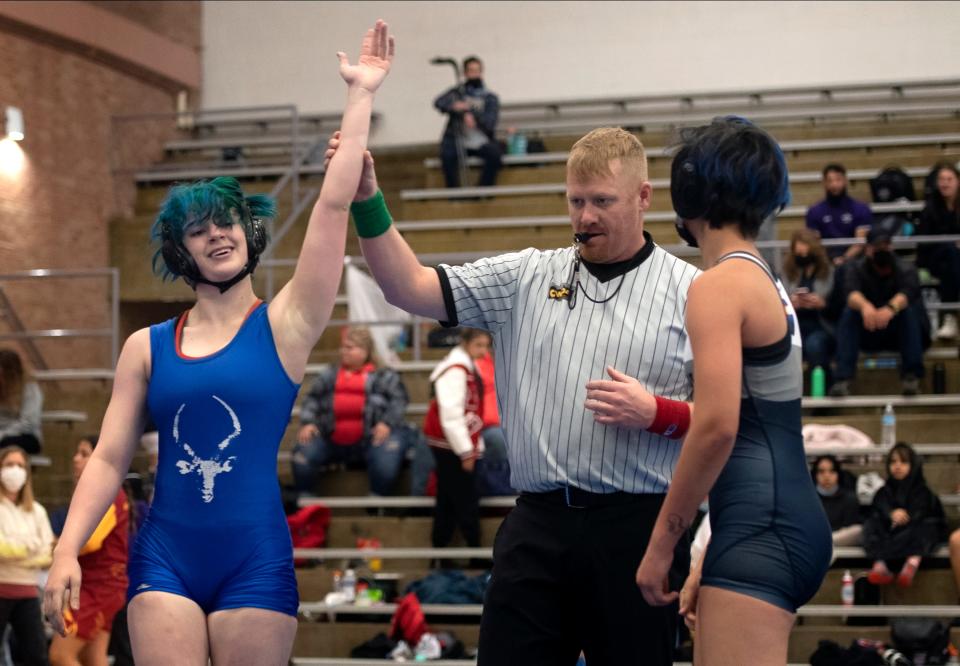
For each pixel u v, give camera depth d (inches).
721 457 117.0
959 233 447.2
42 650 305.9
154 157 663.8
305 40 691.4
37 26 572.7
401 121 675.4
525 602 145.3
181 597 139.4
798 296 410.6
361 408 386.3
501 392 154.0
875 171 565.9
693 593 135.6
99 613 301.4
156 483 144.9
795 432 122.6
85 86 612.4
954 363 420.2
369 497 388.8
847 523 350.0
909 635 321.1
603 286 148.6
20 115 544.1
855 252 426.0
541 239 557.0
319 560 379.6
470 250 563.2
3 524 300.4
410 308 153.6
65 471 446.6
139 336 148.4
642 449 142.9
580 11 663.8
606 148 146.0
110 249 616.4
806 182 567.8
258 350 144.9
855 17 636.1
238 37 698.2
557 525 144.9
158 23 668.7
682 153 126.6
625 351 145.6
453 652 339.6
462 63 673.0
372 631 355.6
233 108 692.1
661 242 554.6
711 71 649.0
